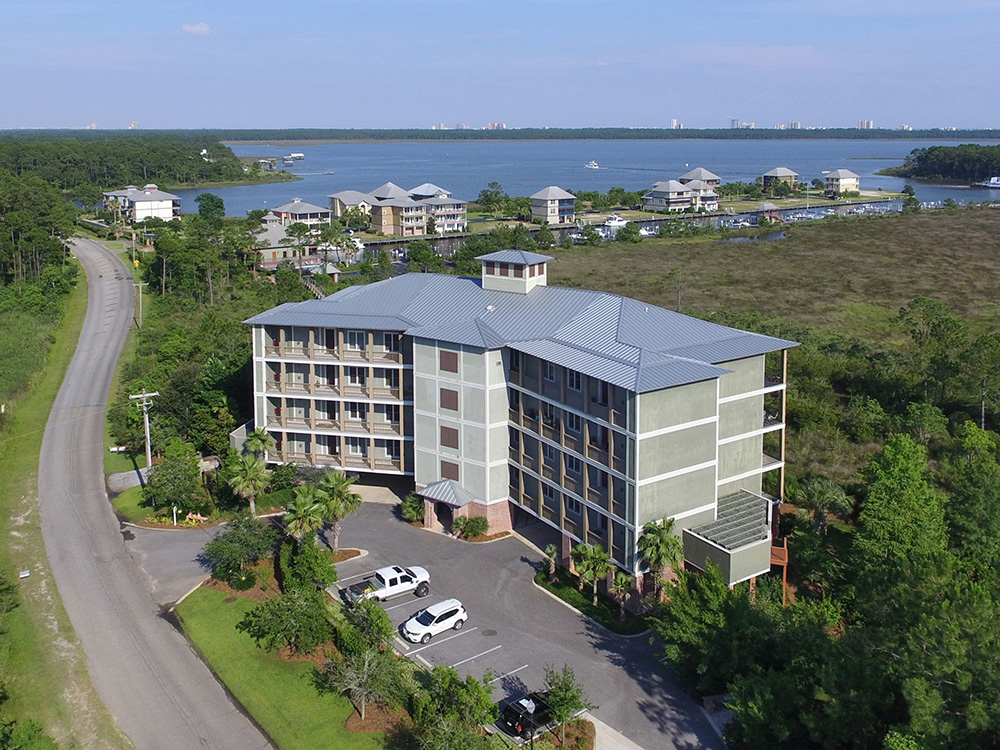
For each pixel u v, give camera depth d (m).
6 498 73.00
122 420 87.12
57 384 103.06
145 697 47.66
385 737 44.16
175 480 68.69
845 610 51.66
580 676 48.72
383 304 72.69
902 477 54.69
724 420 58.41
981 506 54.72
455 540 65.06
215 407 81.88
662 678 48.56
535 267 69.62
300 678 49.16
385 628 49.09
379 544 64.50
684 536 54.84
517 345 61.56
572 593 57.00
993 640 36.09
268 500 70.44
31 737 43.12
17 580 59.78
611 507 54.72
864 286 157.00
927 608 38.66
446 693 43.53
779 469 64.81
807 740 41.09
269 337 73.31
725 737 43.06
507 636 52.66
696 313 122.62
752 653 45.03
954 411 83.50
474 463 65.31
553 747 42.84
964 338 90.12
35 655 51.34
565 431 58.53
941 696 35.62
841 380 91.75
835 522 64.19
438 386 66.00
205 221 195.88
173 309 134.75
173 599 57.44
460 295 71.38
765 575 56.03
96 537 66.25
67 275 157.25
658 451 52.69
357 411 73.25
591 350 57.72
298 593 51.88
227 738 44.47
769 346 59.12
